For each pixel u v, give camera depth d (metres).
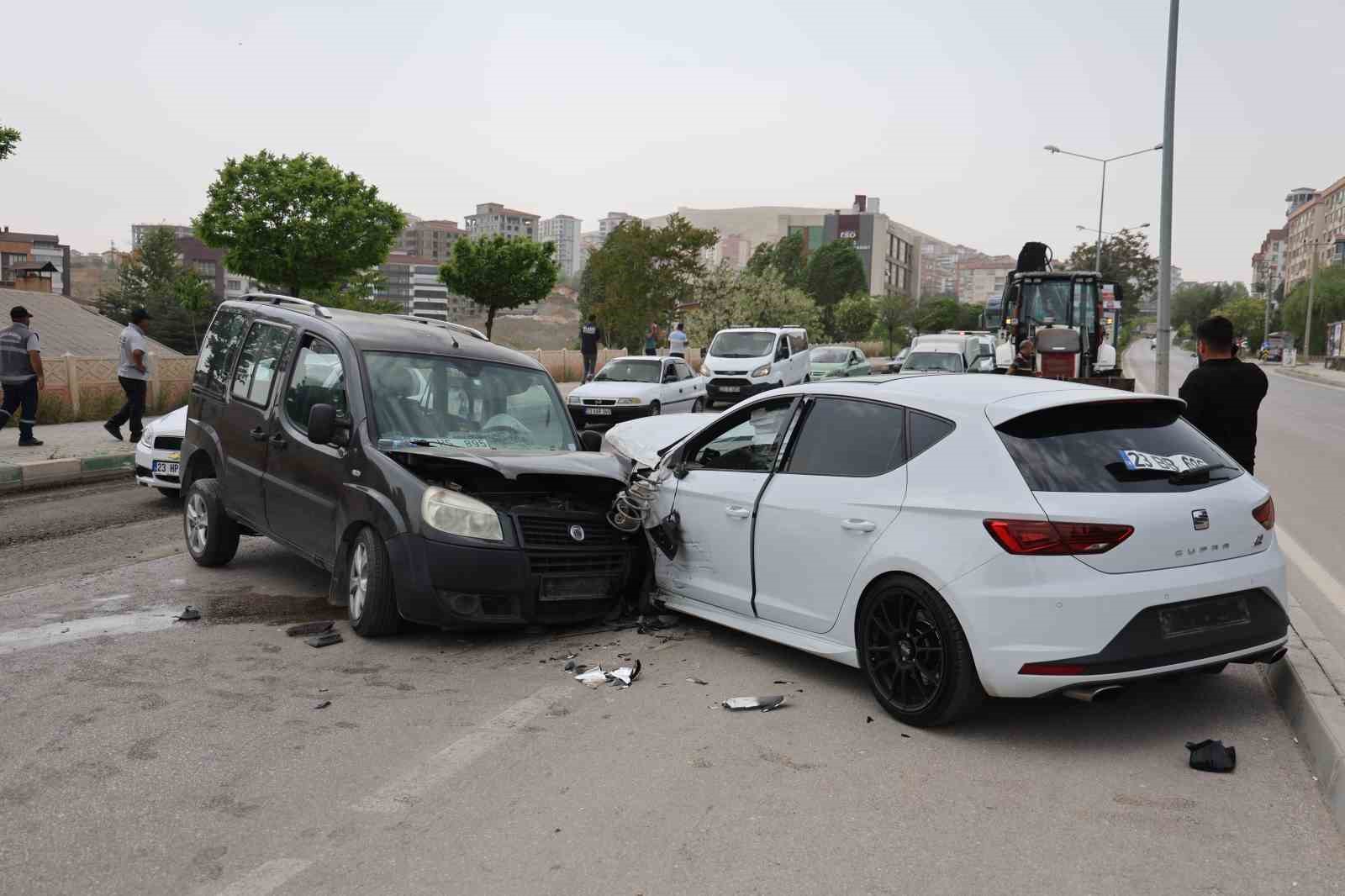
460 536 5.48
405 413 6.16
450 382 6.54
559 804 3.64
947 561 4.22
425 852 3.28
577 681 5.06
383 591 5.60
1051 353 20.86
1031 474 4.16
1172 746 4.25
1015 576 4.04
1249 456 6.64
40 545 8.23
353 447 5.95
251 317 7.62
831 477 4.98
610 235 58.75
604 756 4.09
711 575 5.74
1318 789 3.83
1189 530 4.15
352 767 3.95
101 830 3.40
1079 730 4.43
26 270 52.06
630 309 57.62
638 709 4.67
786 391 5.55
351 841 3.35
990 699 4.81
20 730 4.26
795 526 5.07
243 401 7.21
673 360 20.83
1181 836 3.44
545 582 5.72
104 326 37.25
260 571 7.39
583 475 5.83
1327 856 3.31
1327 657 4.91
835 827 3.48
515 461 5.68
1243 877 3.17
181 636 5.71
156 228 112.12
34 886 3.03
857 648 4.75
